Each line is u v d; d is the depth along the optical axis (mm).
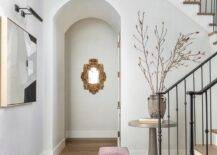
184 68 5098
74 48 7281
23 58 3709
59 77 5805
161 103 4133
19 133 3641
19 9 3613
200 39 5113
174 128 5051
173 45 5117
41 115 4918
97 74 7285
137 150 5023
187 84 5078
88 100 7277
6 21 3035
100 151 3580
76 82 7273
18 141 3594
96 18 6980
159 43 5113
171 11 5148
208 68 5090
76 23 7293
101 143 6539
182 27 5129
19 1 3654
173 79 5086
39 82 4766
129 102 5066
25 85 3811
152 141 4160
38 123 4691
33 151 4352
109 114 7277
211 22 5098
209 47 5105
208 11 5707
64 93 6562
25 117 3916
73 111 7262
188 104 5055
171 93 5074
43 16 5117
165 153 5016
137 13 5141
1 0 3008
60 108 5902
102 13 6051
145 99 5074
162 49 5109
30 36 4059
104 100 7277
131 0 5152
